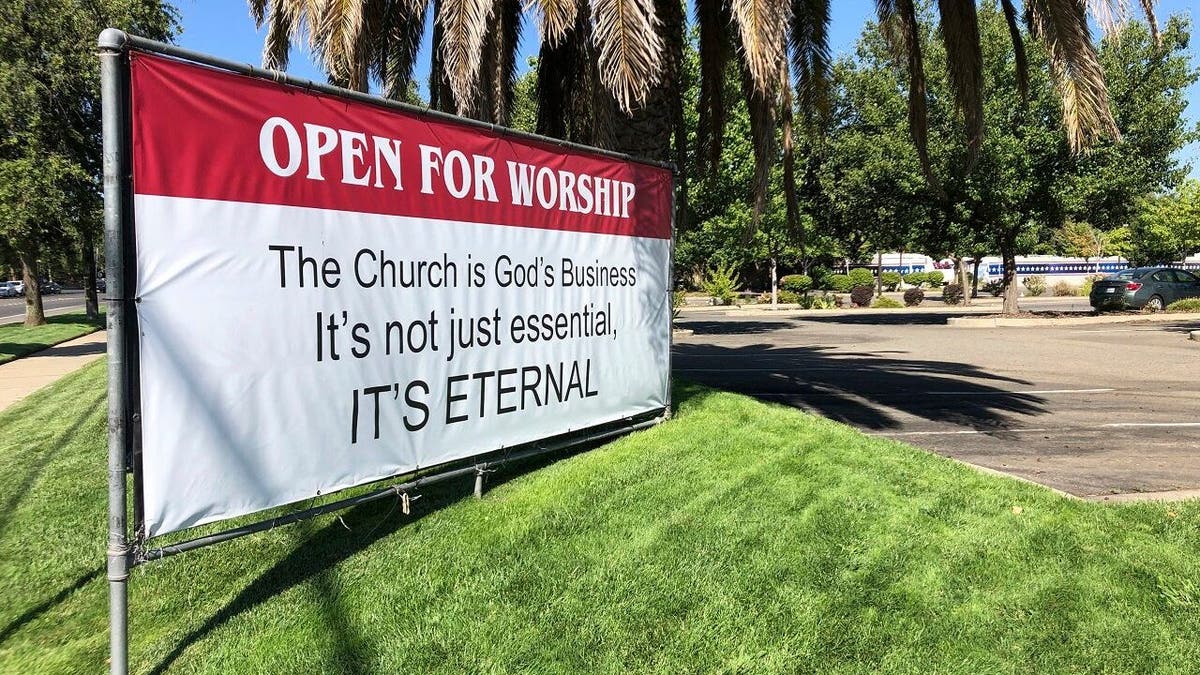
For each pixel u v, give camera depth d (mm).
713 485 4840
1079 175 20156
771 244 32219
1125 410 8469
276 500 3574
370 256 4031
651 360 6547
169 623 3367
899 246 25406
